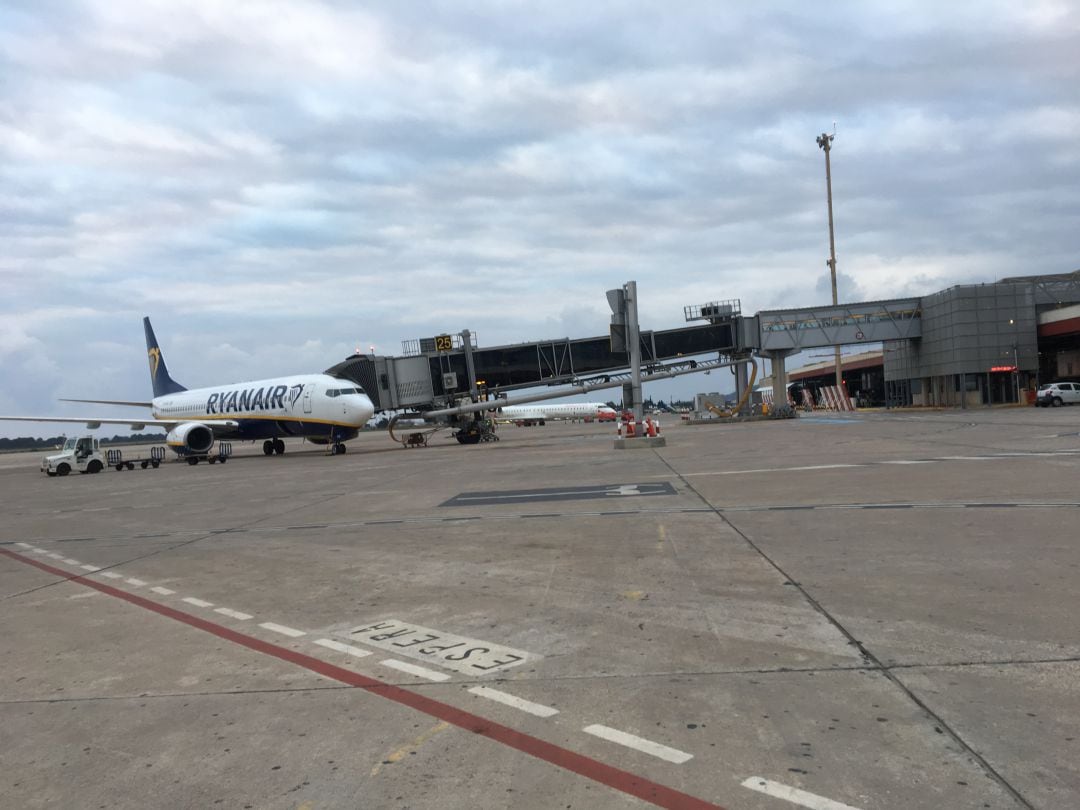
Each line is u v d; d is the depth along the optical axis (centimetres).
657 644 514
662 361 4662
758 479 1452
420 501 1472
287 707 439
